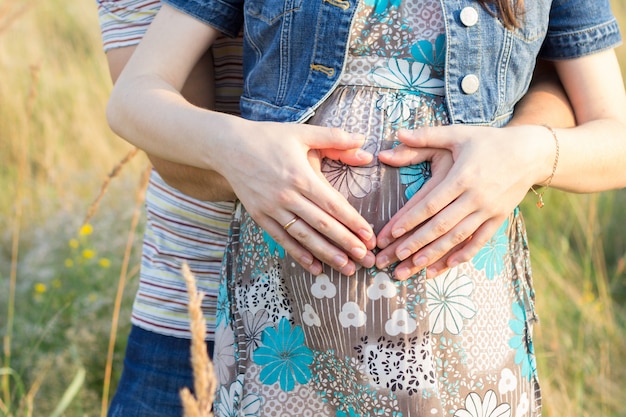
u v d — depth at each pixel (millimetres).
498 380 1405
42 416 2697
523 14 1415
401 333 1338
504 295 1448
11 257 3562
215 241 1771
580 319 3096
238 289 1472
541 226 3715
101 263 3178
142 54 1514
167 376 1793
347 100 1406
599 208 3844
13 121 4094
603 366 2834
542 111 1517
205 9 1510
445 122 1408
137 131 1443
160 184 1801
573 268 3455
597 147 1409
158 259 1807
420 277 1348
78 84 4402
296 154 1304
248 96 1519
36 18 4840
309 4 1411
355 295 1344
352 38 1401
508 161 1310
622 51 4805
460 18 1384
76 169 4043
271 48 1461
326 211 1301
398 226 1306
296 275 1378
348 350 1351
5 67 4391
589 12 1505
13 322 3064
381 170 1362
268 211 1327
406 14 1402
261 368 1423
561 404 2617
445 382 1361
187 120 1384
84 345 2951
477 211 1312
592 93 1514
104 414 2363
